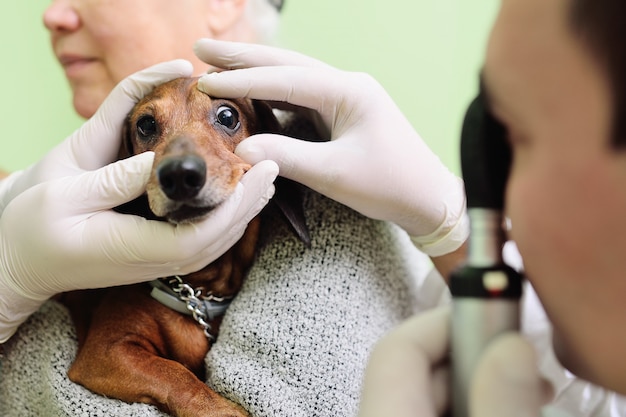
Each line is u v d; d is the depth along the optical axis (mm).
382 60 1785
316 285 986
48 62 2062
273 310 974
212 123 1039
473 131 453
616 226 376
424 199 1020
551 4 380
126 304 1053
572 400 675
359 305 997
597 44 361
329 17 1812
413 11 1756
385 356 512
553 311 434
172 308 1057
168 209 911
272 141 974
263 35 1547
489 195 448
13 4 2014
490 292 424
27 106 2078
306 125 1166
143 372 966
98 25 1312
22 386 1026
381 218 1047
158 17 1326
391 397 483
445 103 1747
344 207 1066
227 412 908
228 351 970
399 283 1110
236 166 952
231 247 1079
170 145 938
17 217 976
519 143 429
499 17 417
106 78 1381
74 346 1045
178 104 1041
